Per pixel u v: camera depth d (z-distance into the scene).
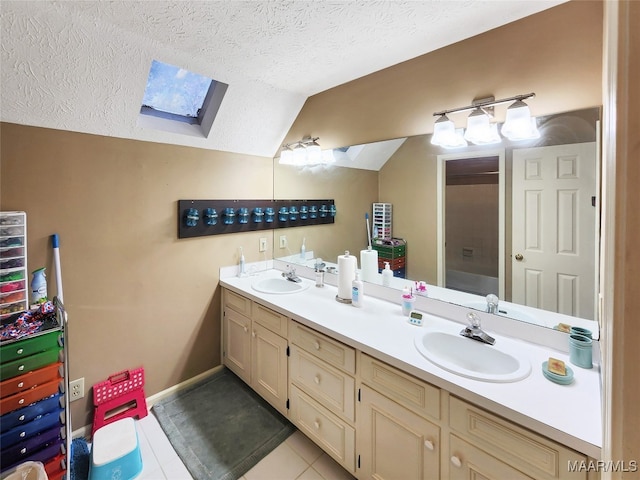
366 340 1.32
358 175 1.98
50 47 1.29
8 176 1.44
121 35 1.37
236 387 2.21
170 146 2.00
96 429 1.71
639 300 0.38
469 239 1.53
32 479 1.14
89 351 1.75
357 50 1.57
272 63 1.70
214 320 2.34
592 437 0.78
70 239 1.64
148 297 1.97
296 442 1.73
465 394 0.99
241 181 2.40
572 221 1.23
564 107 1.22
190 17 1.27
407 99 1.69
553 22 1.22
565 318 1.27
